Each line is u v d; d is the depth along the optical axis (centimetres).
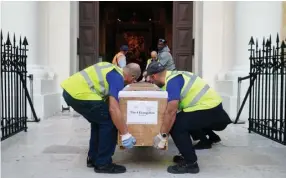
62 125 699
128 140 354
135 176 373
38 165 414
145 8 1839
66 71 942
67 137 579
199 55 1008
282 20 820
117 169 384
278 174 387
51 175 375
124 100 364
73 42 986
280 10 782
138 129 364
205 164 425
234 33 816
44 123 721
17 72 614
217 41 969
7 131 585
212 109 381
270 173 390
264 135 580
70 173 383
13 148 500
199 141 529
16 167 405
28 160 436
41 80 787
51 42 941
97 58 1034
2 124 544
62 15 942
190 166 385
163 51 743
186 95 379
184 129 379
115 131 384
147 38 1920
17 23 791
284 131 521
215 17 967
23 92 664
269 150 501
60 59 942
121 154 469
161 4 1769
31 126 684
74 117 810
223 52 939
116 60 836
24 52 703
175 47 1059
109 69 376
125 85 389
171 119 357
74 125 699
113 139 383
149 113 364
